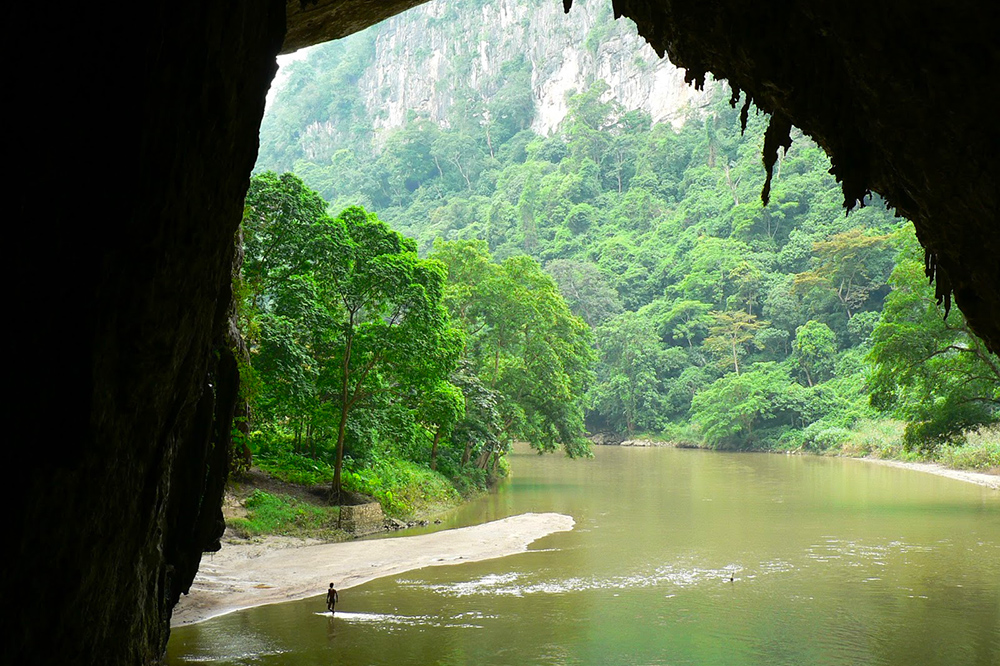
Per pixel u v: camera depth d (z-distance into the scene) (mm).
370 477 34188
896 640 17266
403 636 17375
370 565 24531
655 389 102062
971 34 7066
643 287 122438
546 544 28422
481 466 47750
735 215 118688
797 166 122188
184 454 12172
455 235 157750
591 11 187000
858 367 86812
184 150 7312
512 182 166750
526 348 50031
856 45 8258
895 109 8562
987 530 31156
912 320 38469
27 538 6500
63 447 6648
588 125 164750
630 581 22703
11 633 6496
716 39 10367
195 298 8477
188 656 15906
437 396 33156
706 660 15992
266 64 8977
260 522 27500
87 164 6438
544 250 141000
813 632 17828
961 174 8523
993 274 9336
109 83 6367
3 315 6188
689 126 153750
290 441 35094
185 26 6816
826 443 76125
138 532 8797
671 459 72375
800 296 100375
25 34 5930
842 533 30750
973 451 55750
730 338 101375
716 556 26422
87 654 7809
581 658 16031
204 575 22641
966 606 20016
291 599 20484
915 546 28016
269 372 28109
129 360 7414
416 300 30312
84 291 6598
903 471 56906
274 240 30297
